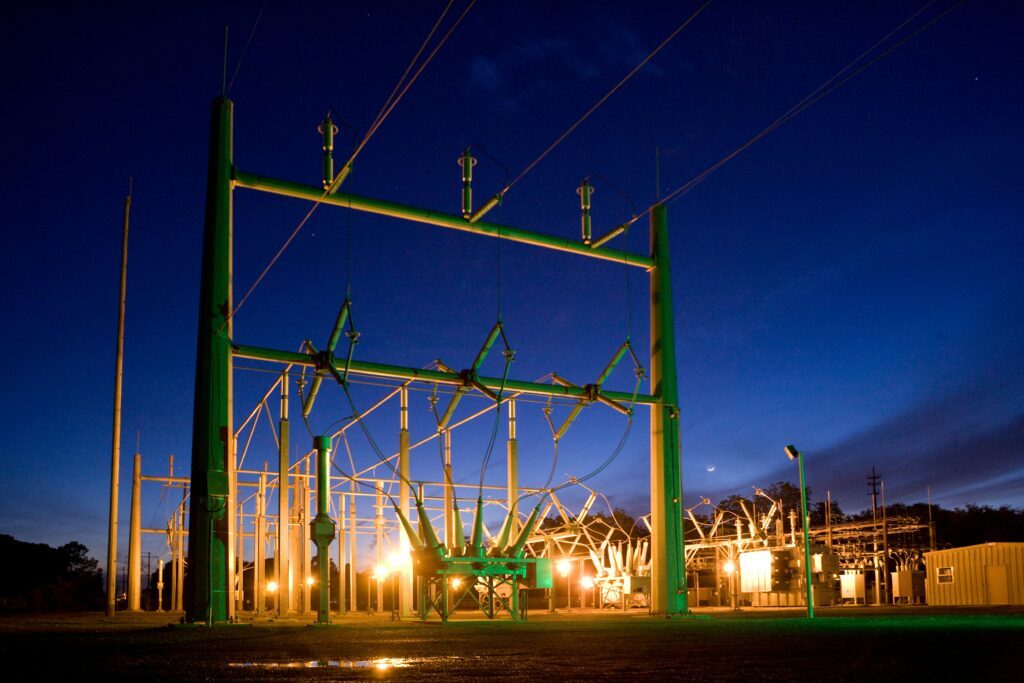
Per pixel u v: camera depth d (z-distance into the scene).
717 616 27.61
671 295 26.62
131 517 39.62
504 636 15.57
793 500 95.25
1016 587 44.78
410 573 31.80
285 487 31.86
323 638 14.99
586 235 25.52
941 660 9.75
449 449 35.66
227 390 19.62
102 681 7.62
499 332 24.34
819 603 44.38
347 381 22.25
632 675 8.16
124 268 30.94
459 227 23.61
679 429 26.11
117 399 31.25
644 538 49.47
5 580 80.81
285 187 21.05
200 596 18.78
